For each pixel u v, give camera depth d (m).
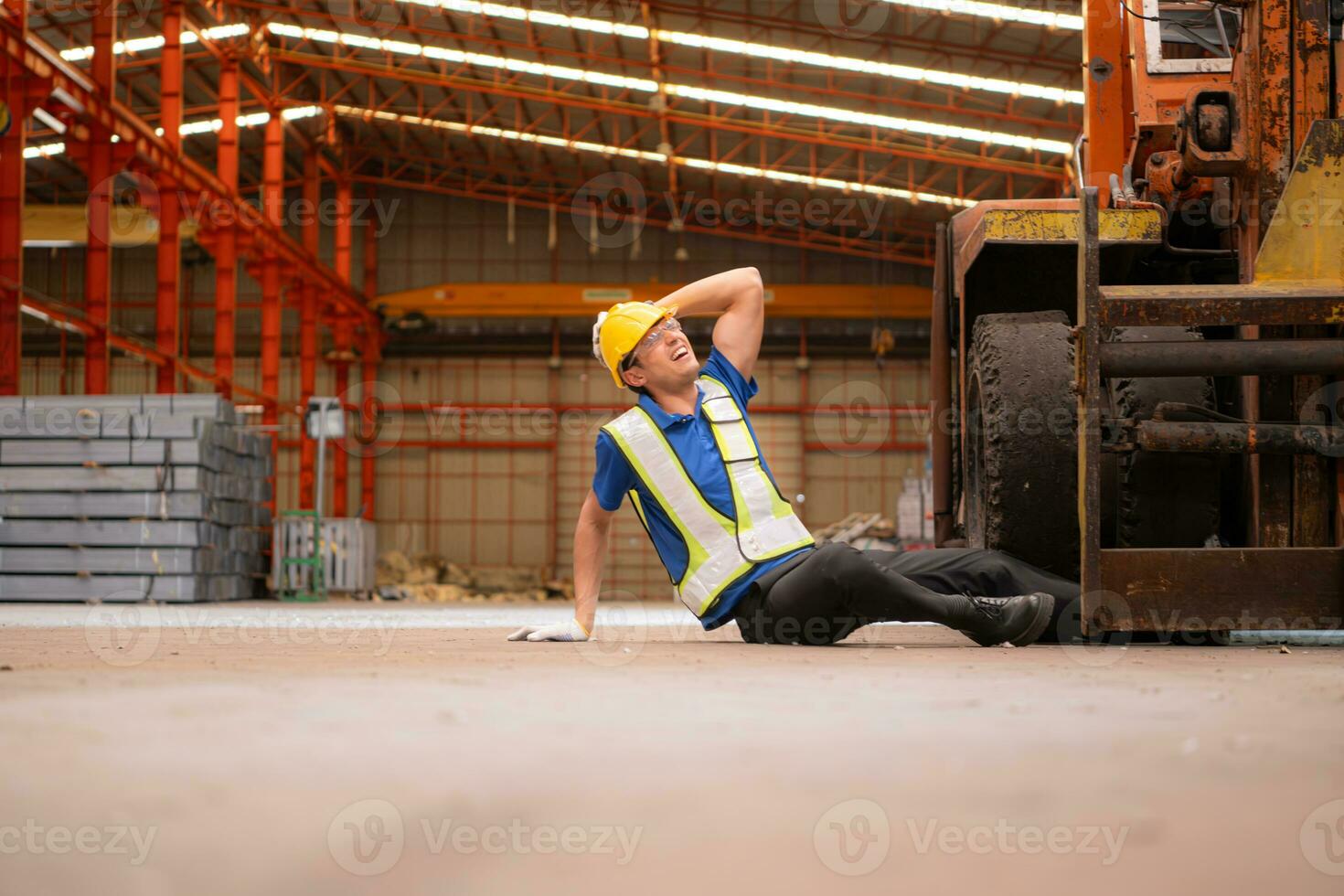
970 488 4.57
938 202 27.97
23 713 1.04
